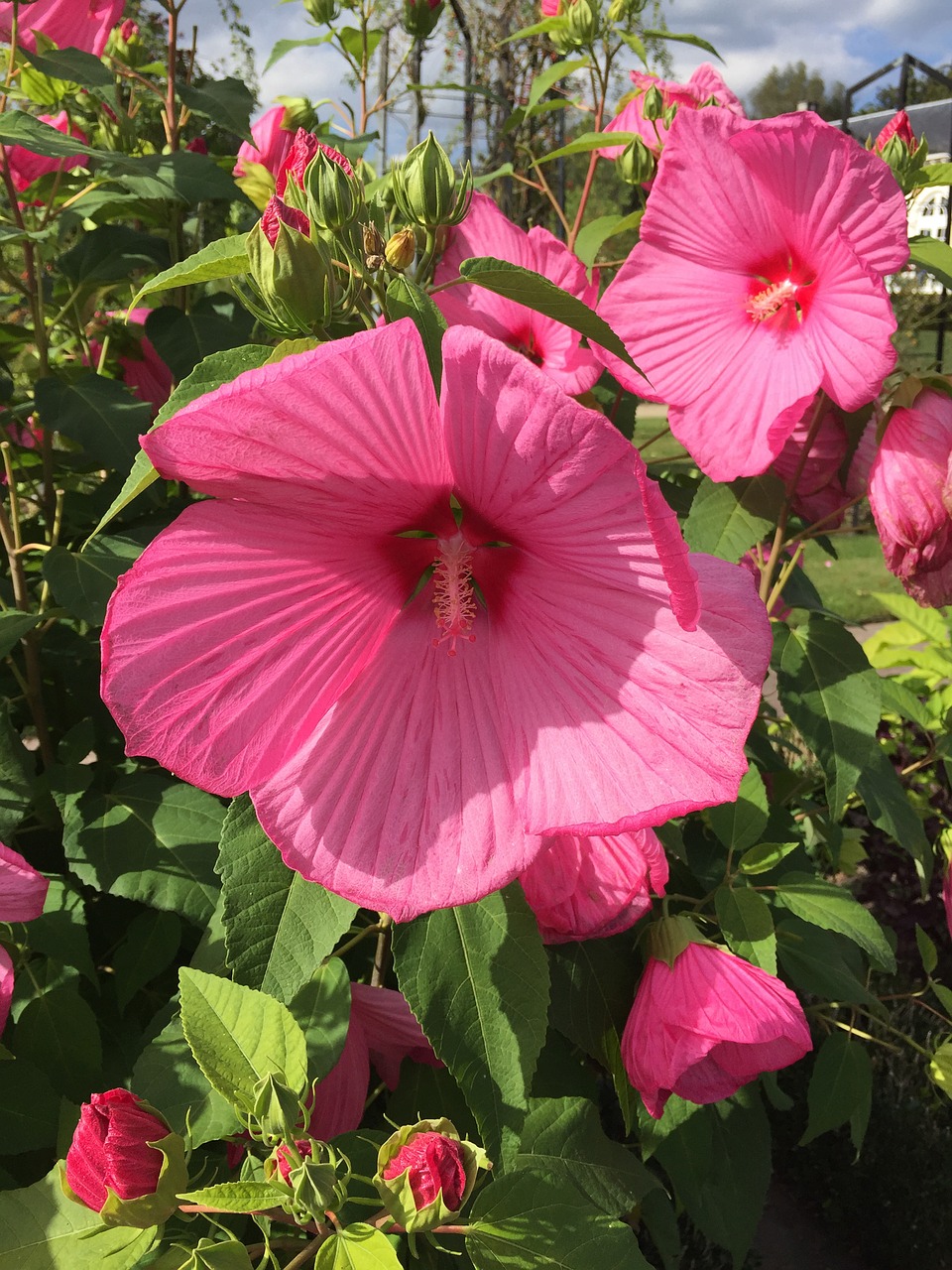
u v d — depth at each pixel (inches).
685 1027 19.3
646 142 30.2
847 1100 26.5
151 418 27.1
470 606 14.7
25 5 27.5
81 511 31.2
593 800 14.1
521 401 12.0
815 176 19.7
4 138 24.0
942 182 26.0
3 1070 21.2
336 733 14.6
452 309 24.7
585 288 24.9
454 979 17.2
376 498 13.8
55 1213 15.7
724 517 25.7
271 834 14.1
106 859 22.8
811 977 25.2
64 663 28.9
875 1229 40.2
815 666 25.5
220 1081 15.2
